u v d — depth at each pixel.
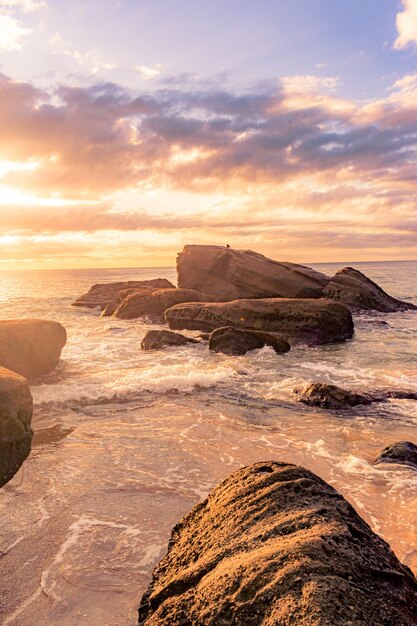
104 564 5.29
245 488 4.64
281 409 11.85
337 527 3.74
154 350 20.00
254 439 9.68
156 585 4.16
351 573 3.22
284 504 4.25
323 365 17.27
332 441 9.66
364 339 23.28
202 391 13.49
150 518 6.34
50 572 5.15
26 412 7.82
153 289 35.22
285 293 31.84
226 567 3.56
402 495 7.27
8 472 7.27
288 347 20.09
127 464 8.21
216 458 8.59
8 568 5.22
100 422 10.69
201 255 35.16
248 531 4.03
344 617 2.78
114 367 16.72
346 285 34.09
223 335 19.80
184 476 7.75
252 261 34.12
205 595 3.37
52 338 15.29
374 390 13.47
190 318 25.78
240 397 12.91
